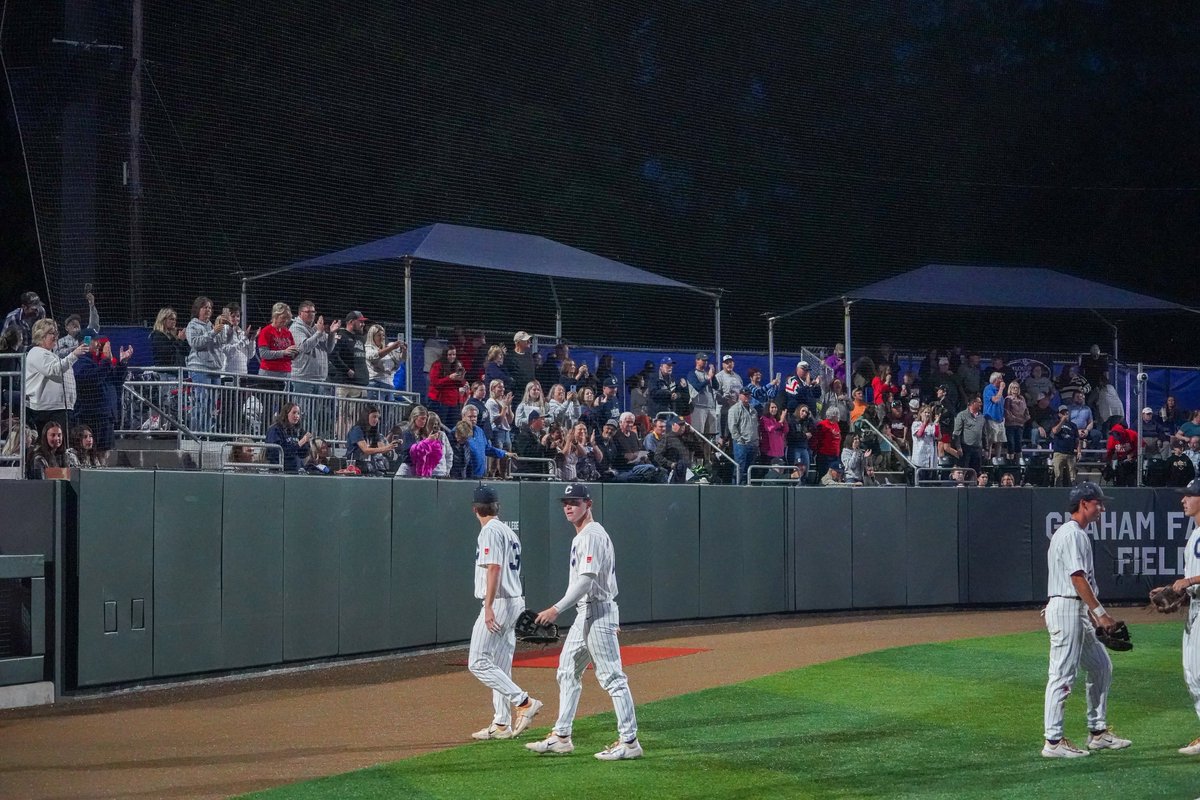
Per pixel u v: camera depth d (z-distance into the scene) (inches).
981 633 676.7
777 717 424.5
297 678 537.3
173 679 511.8
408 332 724.7
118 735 401.7
